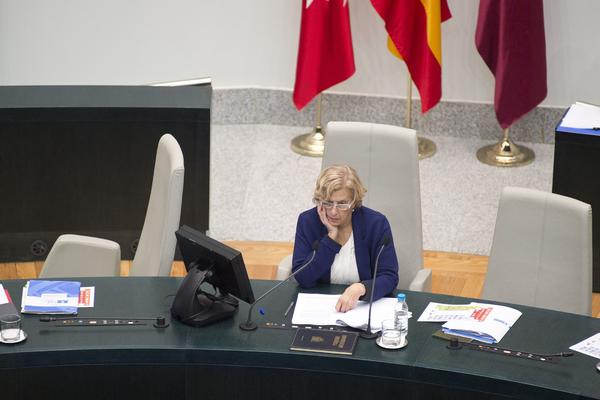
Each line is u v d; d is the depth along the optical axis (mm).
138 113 14078
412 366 9031
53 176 14328
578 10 17234
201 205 14570
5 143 14062
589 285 10484
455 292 13844
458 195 16500
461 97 18266
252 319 9836
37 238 14617
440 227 15633
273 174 17281
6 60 18359
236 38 18547
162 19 18391
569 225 10500
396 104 18516
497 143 18016
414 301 10211
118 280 10578
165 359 9328
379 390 9250
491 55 17188
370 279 10430
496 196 16484
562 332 9602
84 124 14102
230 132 18688
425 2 16641
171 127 14195
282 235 15469
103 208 14602
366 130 11641
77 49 18438
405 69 18312
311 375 9320
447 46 17953
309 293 10312
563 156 13578
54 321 9703
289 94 18828
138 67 18672
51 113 13969
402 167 11570
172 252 11102
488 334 9438
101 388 9414
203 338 9477
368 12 18078
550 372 8914
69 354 9242
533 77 16922
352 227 10609
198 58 18688
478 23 17062
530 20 16625
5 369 9242
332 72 17484
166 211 11039
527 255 10758
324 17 17109
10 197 14352
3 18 18094
